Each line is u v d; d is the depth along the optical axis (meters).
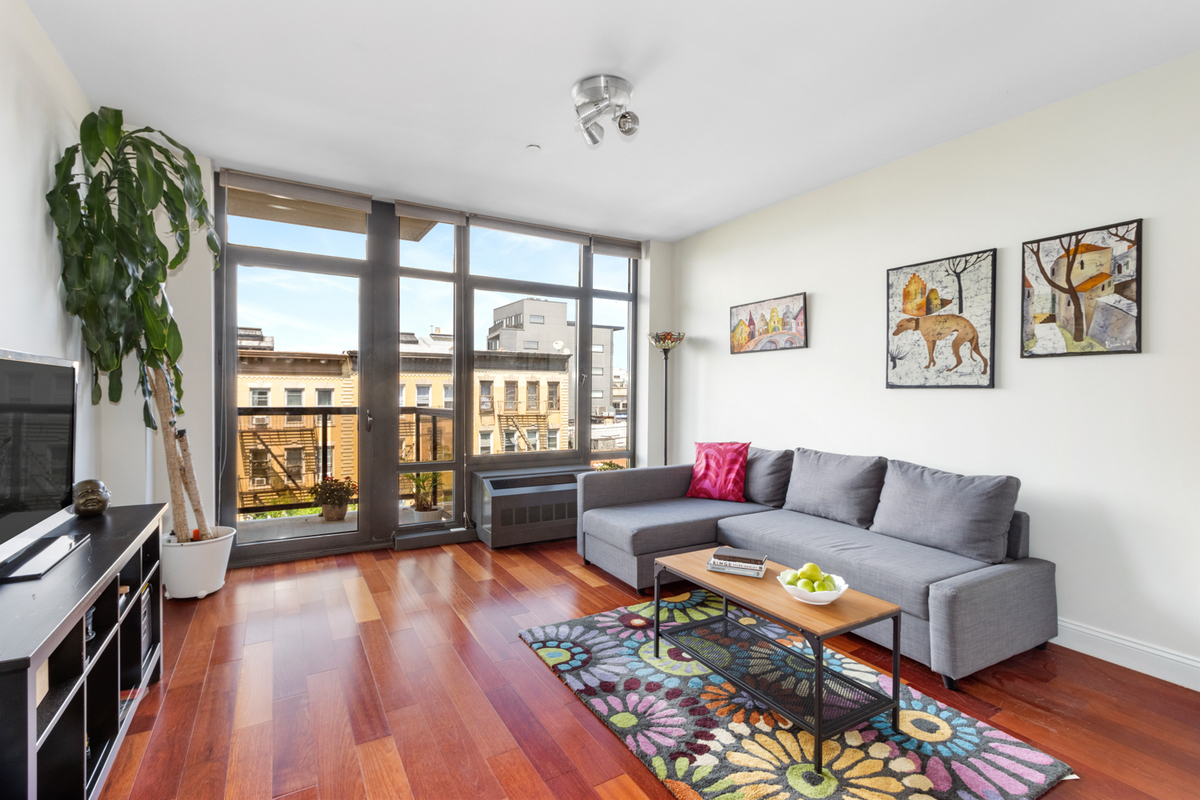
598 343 4.96
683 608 2.94
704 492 3.90
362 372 3.91
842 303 3.60
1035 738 1.85
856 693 2.01
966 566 2.41
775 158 3.26
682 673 2.25
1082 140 2.50
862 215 3.47
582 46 2.19
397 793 1.59
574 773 1.68
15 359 1.51
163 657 2.36
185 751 1.76
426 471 4.16
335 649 2.45
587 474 3.65
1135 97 2.34
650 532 3.12
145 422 2.75
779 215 4.04
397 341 4.03
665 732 1.86
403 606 2.94
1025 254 2.68
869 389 3.44
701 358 4.81
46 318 2.18
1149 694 2.14
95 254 2.26
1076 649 2.50
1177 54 2.21
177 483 2.92
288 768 1.69
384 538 4.01
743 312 4.34
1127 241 2.35
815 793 1.58
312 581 3.30
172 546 2.89
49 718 1.25
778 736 1.85
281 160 3.26
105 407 2.85
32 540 1.60
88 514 2.12
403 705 2.03
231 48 2.20
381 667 2.29
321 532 3.83
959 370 2.95
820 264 3.74
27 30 1.97
